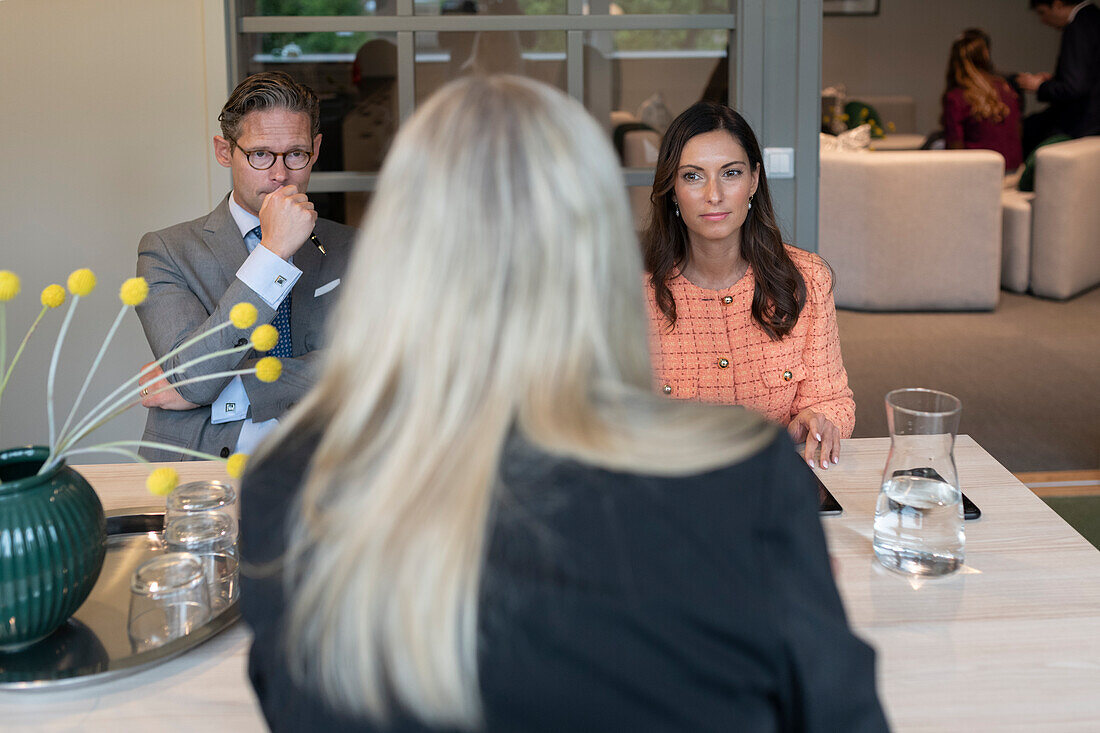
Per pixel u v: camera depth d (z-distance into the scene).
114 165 2.83
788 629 0.63
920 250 5.32
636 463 0.62
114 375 2.92
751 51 2.91
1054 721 1.02
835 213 5.47
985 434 3.64
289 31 2.82
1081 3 6.12
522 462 0.62
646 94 2.94
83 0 2.74
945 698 1.06
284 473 0.71
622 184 0.69
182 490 1.47
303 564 0.66
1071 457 3.41
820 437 1.77
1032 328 5.02
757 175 2.02
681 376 2.10
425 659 0.59
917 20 9.02
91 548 1.16
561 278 0.64
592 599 0.60
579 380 0.64
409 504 0.60
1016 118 6.56
